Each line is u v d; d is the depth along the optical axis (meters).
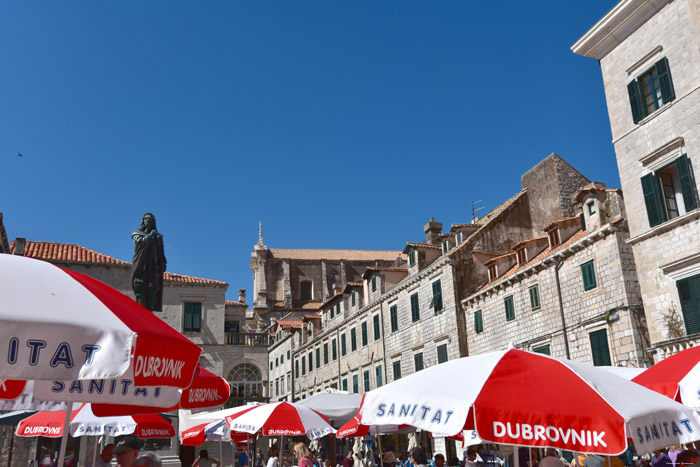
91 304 5.00
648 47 24.42
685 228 22.05
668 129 23.17
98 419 12.28
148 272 19.06
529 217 40.69
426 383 7.10
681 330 21.67
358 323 51.06
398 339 43.97
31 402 8.73
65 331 4.48
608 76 26.52
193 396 7.63
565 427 5.88
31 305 4.54
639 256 23.97
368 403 7.48
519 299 32.00
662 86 23.48
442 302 38.28
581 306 27.56
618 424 5.82
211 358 43.16
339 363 53.78
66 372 4.39
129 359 4.67
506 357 6.89
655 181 23.55
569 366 6.88
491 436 5.86
